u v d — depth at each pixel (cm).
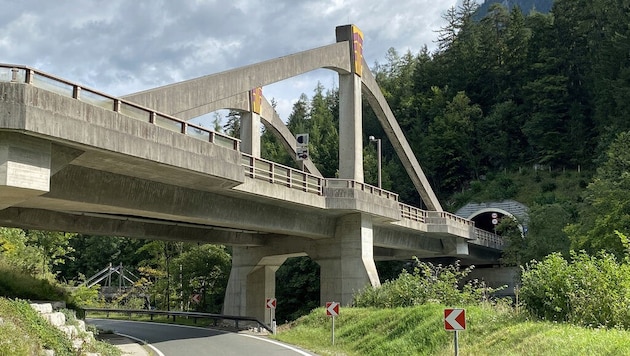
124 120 1853
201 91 2597
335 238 3856
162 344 2514
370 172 9269
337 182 3597
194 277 5622
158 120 2050
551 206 5694
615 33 7931
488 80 10525
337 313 2383
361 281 3700
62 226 2814
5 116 1488
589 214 3934
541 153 8950
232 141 2464
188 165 2127
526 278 1817
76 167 2056
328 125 11050
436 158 9719
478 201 8481
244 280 4394
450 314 1429
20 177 1552
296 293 6116
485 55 10619
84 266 8575
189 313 4147
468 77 10625
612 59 8112
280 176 3083
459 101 9919
